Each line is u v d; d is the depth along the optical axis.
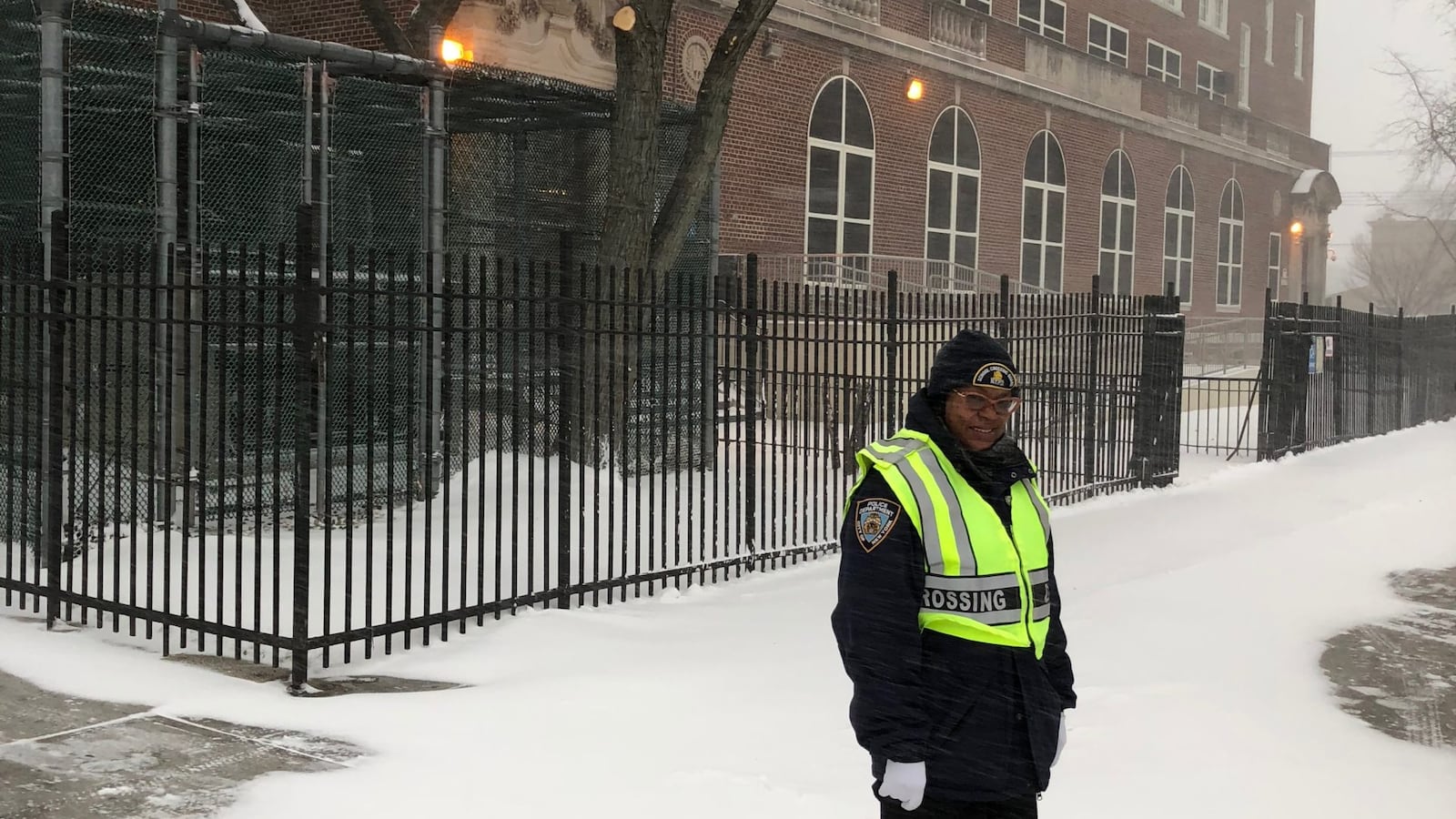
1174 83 37.03
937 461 3.11
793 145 21.91
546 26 15.09
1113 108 31.91
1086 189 31.34
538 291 12.29
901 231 24.88
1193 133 36.06
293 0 16.17
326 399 8.97
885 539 3.04
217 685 5.84
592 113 12.56
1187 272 36.88
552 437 10.86
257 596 6.04
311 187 10.04
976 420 3.11
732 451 13.21
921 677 3.05
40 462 7.34
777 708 5.65
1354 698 6.19
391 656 6.34
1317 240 45.09
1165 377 13.82
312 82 10.16
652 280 7.88
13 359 7.14
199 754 4.95
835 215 23.12
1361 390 19.88
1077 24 31.94
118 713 5.45
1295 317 16.64
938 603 3.06
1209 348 35.94
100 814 4.32
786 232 21.83
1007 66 27.84
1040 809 4.58
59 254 6.94
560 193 13.48
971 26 26.42
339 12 15.84
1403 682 6.46
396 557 8.36
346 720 5.36
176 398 9.06
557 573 8.23
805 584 8.44
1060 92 29.61
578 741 5.15
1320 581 8.89
